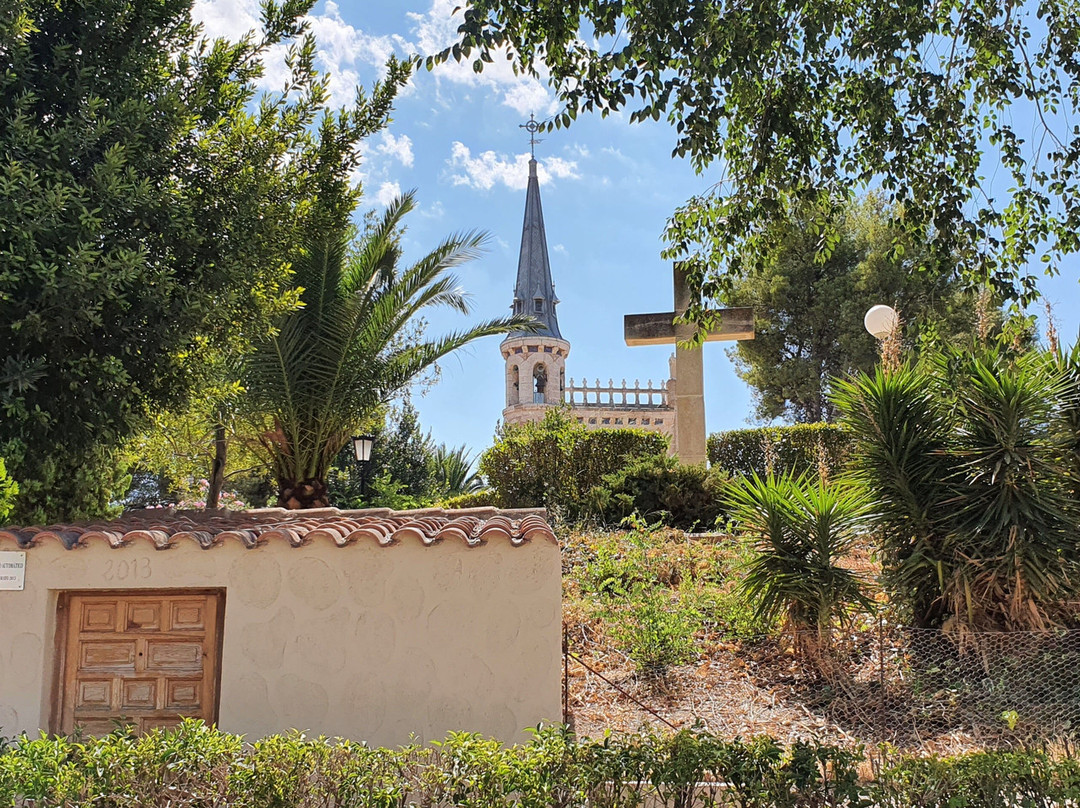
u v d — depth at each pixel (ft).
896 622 24.68
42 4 23.31
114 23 24.07
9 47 21.03
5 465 20.99
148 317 22.79
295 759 13.03
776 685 23.91
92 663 19.56
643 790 13.12
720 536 35.96
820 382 90.58
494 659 19.36
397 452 92.84
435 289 52.11
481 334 53.72
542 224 162.40
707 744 13.48
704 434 47.06
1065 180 21.27
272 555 19.63
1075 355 24.72
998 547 23.02
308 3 29.81
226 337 27.02
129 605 19.77
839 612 24.43
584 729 21.47
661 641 24.73
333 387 48.65
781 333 93.20
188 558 19.56
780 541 25.18
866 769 16.20
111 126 22.20
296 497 49.93
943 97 21.25
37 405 20.59
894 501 24.79
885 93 21.11
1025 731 20.66
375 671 19.34
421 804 12.88
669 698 23.35
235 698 19.20
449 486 98.43
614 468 47.52
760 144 21.33
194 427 43.62
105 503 26.94
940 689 22.39
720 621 27.35
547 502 44.34
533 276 156.35
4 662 19.06
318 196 30.37
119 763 12.84
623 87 18.13
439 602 19.53
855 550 28.78
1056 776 13.06
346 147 30.96
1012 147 21.75
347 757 13.38
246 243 25.63
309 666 19.33
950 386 24.90
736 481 30.22
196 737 13.64
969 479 23.76
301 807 12.69
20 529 20.01
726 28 18.28
